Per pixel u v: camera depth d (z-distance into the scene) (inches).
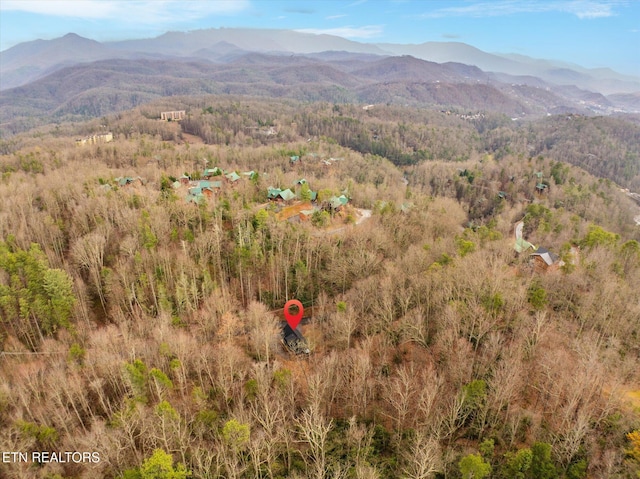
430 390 2310.5
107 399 2479.1
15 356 2977.4
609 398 2146.9
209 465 1952.5
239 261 3742.6
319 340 3287.4
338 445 2268.7
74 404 2495.1
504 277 3154.5
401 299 3075.8
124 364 2311.8
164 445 2128.4
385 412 2486.5
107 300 3686.0
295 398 2593.5
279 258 3887.8
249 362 2893.7
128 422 2188.7
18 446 2102.6
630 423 2065.7
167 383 2272.4
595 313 2977.4
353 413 2450.8
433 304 3137.3
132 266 3661.4
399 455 2175.2
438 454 2046.0
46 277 3034.0
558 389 2252.7
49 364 2834.6
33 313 3102.9
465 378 2465.6
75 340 3085.6
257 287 3907.5
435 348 2834.6
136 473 1838.1
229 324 3100.4
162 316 2987.2
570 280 3321.9
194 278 3496.6
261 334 3024.1
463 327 2783.0
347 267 3818.9
